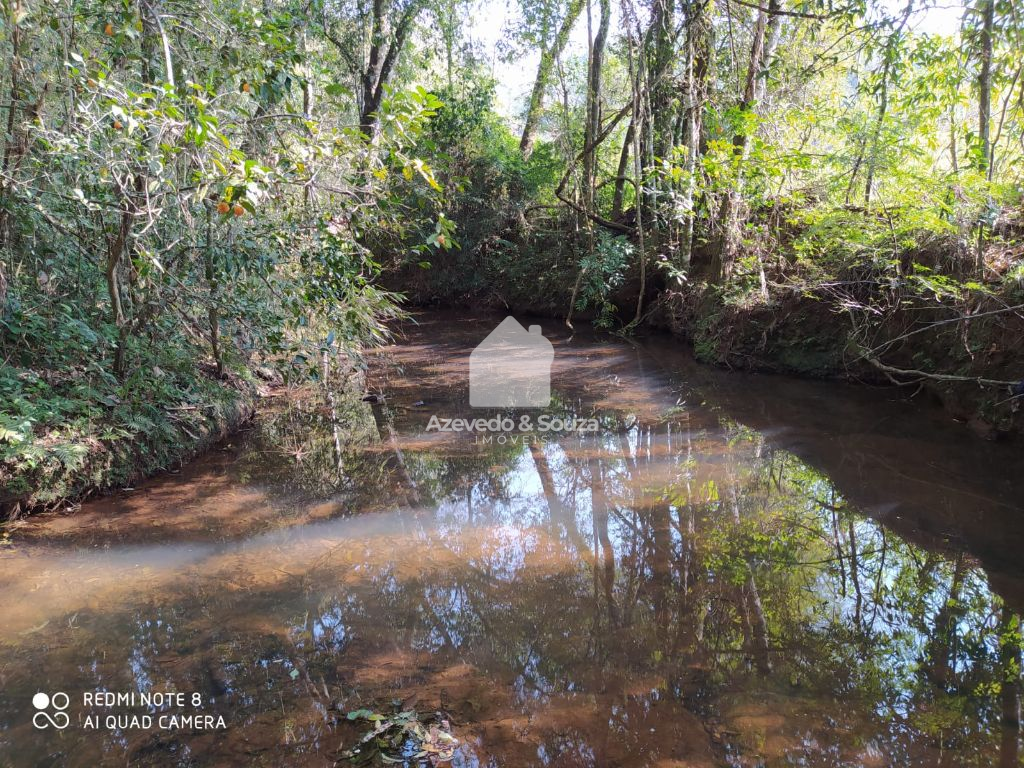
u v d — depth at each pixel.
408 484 4.74
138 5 3.65
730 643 2.78
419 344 10.98
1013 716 2.30
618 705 2.38
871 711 2.35
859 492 4.36
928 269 5.75
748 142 7.97
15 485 3.88
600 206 14.14
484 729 2.25
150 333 5.28
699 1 9.01
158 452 4.84
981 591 3.14
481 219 14.34
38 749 2.17
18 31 3.97
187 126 3.30
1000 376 5.28
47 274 4.91
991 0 5.34
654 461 5.16
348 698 2.43
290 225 5.02
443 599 3.16
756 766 2.07
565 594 3.21
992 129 7.10
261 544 3.74
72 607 3.05
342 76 12.30
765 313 8.14
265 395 7.08
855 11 6.16
